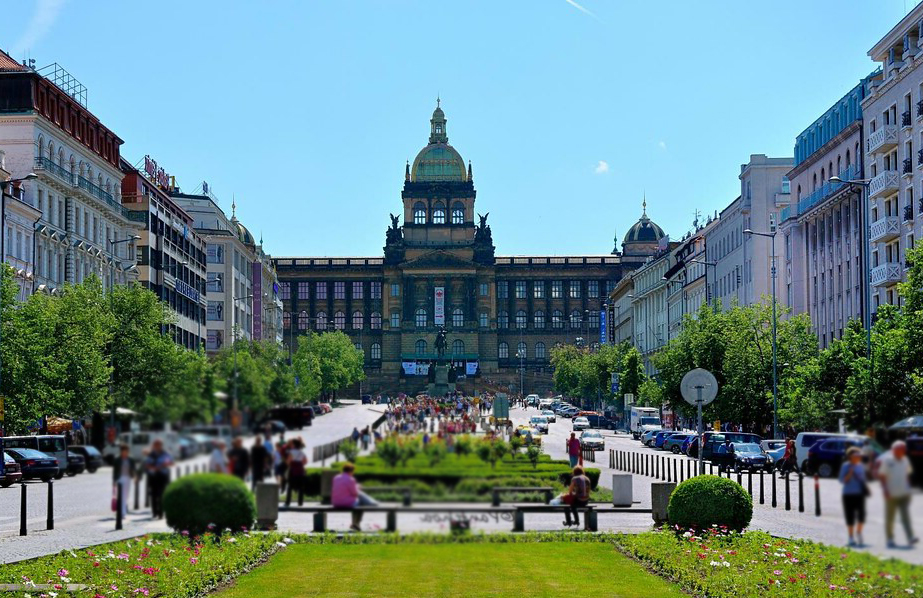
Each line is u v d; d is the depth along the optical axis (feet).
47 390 290.35
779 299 533.96
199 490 39.55
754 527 140.46
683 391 192.95
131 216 515.09
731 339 379.14
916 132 357.82
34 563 100.68
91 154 458.50
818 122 474.90
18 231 377.09
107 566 84.58
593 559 91.30
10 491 236.63
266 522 39.47
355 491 38.96
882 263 390.83
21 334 291.79
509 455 39.45
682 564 99.86
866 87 423.23
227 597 64.49
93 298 340.59
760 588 86.22
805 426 250.37
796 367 330.95
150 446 40.63
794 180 506.89
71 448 46.29
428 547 38.37
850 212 427.74
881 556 32.89
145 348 338.13
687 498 130.62
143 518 40.37
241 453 40.04
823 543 36.17
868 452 33.88
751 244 547.90
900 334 237.86
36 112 398.21
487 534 38.60
